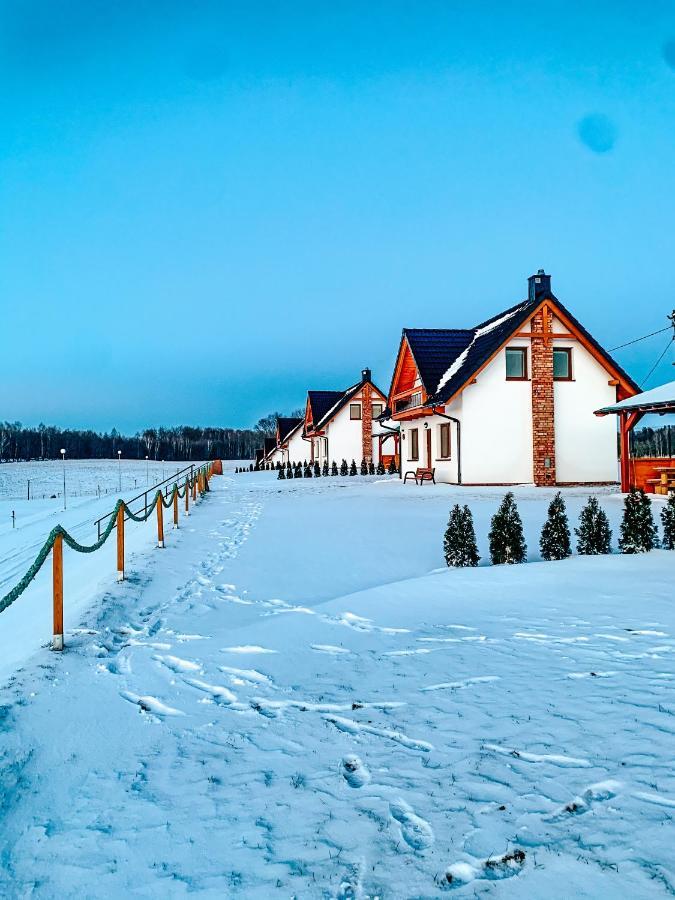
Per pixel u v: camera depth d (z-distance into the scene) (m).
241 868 2.79
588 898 2.43
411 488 24.39
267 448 75.06
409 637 6.31
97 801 3.44
